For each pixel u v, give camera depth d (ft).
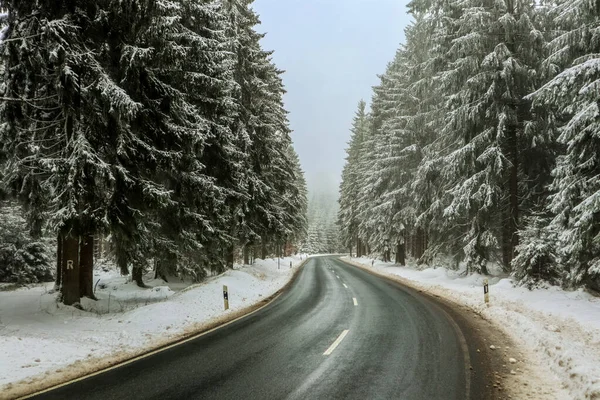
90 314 39.65
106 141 38.27
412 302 48.67
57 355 25.23
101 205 35.55
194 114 45.06
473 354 25.35
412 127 97.91
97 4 35.37
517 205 62.18
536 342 27.94
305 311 42.96
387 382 20.06
